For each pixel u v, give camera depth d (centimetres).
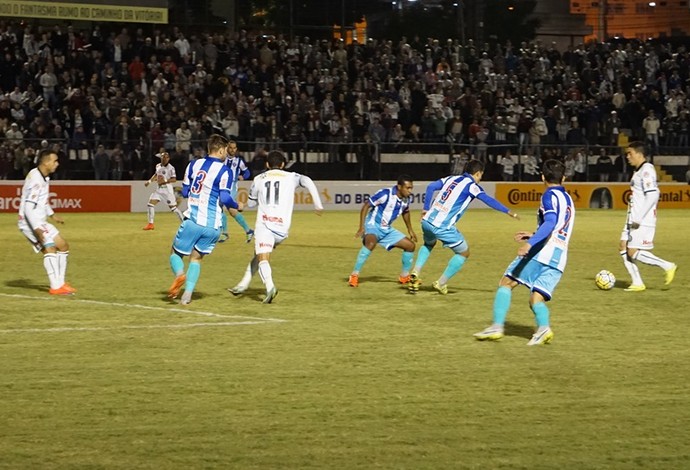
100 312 1869
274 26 7031
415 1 8050
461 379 1336
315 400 1215
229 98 5675
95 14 5994
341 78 6184
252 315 1855
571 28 9156
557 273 1565
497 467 971
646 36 11275
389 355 1491
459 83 6419
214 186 1945
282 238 2005
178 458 984
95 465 962
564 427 1113
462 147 5866
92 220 4584
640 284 2269
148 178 5291
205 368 1388
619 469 972
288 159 5506
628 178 6191
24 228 2097
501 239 3734
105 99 5416
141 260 2831
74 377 1327
